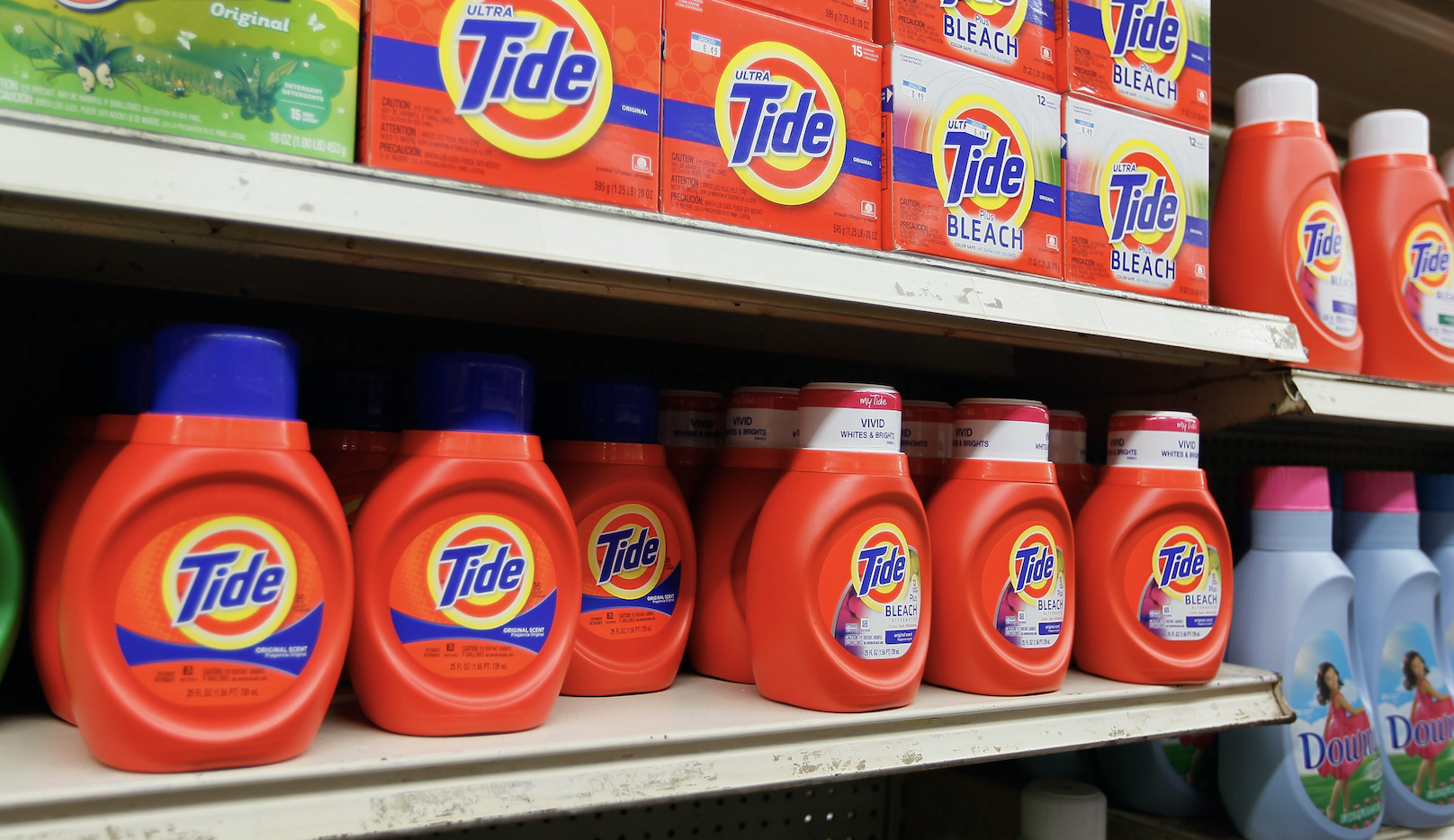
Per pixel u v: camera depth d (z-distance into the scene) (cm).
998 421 90
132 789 51
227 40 58
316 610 60
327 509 60
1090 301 91
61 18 54
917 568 82
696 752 68
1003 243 89
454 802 59
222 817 53
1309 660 112
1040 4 94
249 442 58
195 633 56
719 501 90
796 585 77
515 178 66
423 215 59
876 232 83
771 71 78
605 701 78
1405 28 147
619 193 70
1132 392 126
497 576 68
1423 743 122
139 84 56
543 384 96
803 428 82
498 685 67
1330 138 192
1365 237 127
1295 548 115
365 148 62
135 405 66
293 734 58
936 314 83
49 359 86
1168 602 96
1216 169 154
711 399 98
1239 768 112
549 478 71
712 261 69
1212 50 155
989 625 86
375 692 65
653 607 83
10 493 63
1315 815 109
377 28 62
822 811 131
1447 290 126
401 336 101
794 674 77
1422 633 124
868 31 84
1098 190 96
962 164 87
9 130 49
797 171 79
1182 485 97
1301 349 107
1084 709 88
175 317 91
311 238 59
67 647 56
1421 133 129
